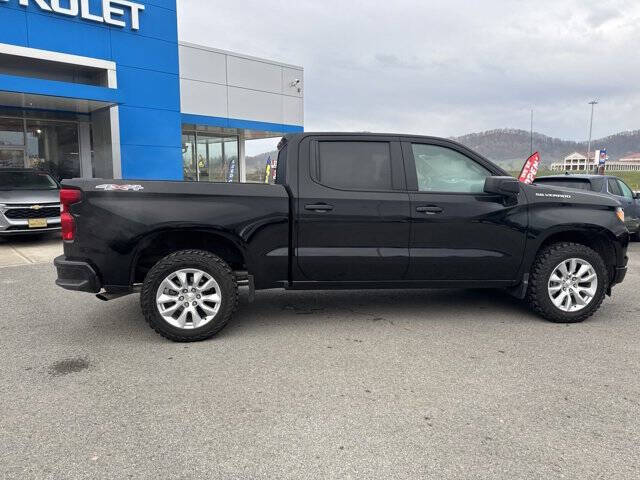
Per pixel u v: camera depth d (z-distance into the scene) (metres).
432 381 3.71
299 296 6.32
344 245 4.84
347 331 4.90
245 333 4.84
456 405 3.33
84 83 15.52
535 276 5.12
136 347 4.45
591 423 3.11
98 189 4.40
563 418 3.17
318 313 5.54
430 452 2.78
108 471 2.60
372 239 4.86
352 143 4.99
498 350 4.38
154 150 16.30
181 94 19.53
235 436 2.94
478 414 3.21
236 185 4.67
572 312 5.14
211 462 2.69
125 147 15.63
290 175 4.83
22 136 15.38
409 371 3.90
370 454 2.76
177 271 4.49
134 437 2.93
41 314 5.48
